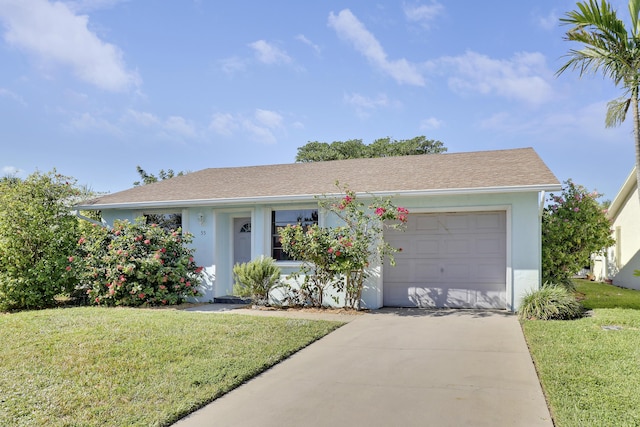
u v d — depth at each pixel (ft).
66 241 36.70
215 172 51.21
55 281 35.94
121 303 35.45
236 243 41.29
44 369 17.21
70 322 25.46
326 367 18.44
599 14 32.17
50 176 40.34
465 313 30.96
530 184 30.19
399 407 13.99
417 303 34.55
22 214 35.53
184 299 37.63
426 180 35.19
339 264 31.86
